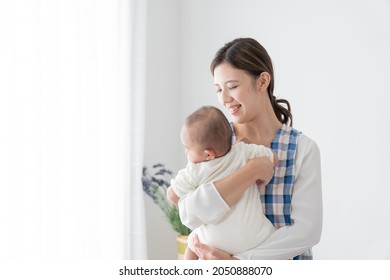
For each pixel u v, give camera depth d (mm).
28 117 2105
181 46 3102
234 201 1301
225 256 1278
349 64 2309
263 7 2643
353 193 2301
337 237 2359
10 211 2035
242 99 1344
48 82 2184
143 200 2668
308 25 2457
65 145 2275
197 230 1409
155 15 2990
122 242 2561
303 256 1406
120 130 2588
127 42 2592
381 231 2195
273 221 1347
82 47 2367
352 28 2293
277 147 1389
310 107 2455
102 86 2479
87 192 2383
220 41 2865
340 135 2348
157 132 3010
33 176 2117
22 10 2096
